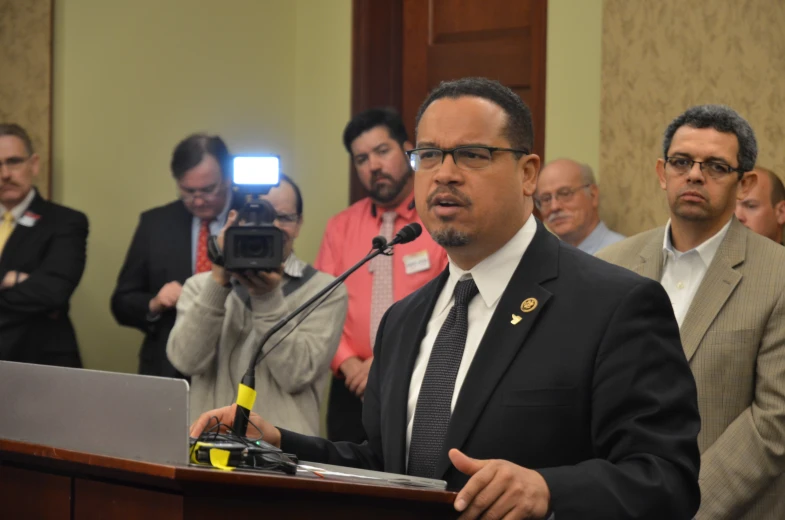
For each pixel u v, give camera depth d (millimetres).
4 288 5160
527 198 2484
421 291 2648
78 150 6004
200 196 5129
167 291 4930
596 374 2201
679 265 3480
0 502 2080
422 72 6445
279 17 6859
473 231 2354
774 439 3178
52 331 5293
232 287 3816
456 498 1886
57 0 5973
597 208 5133
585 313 2262
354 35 6594
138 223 5703
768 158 4961
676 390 2203
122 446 1764
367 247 5273
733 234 3424
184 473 1588
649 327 2229
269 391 3836
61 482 1939
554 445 2207
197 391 3818
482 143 2340
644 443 2121
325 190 6730
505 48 6109
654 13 5312
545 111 5773
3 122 6004
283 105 6875
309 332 3902
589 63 5613
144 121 6258
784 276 3297
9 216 5301
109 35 6125
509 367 2273
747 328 3270
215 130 6570
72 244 5348
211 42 6547
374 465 2559
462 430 2252
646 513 2023
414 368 2490
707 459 3213
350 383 5027
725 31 5086
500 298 2377
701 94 5148
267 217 3584
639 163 5324
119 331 6090
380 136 5273
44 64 5930
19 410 2008
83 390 1854
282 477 1675
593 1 5609
